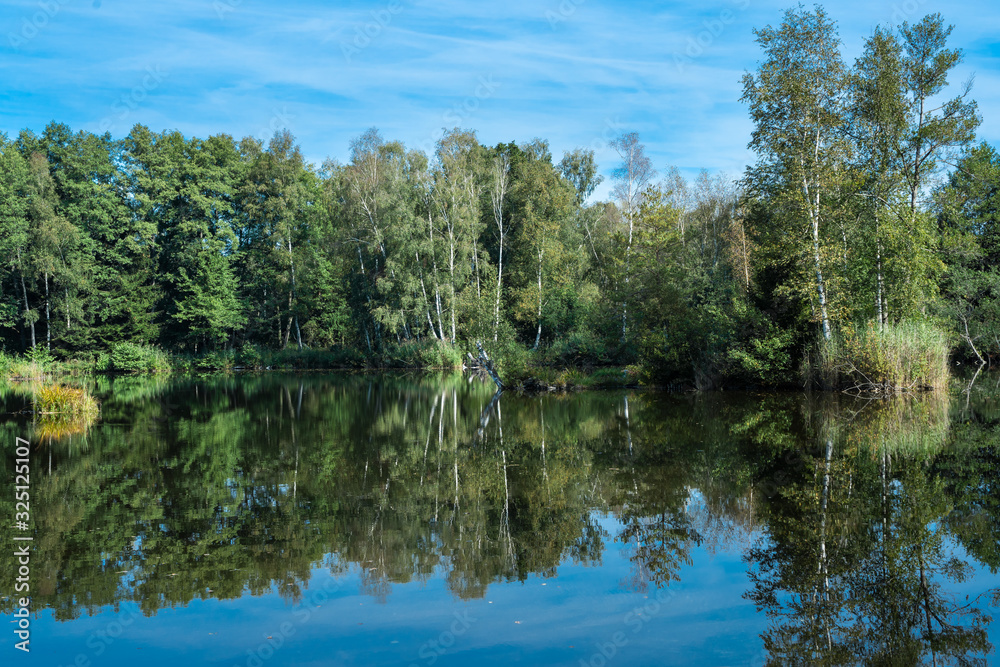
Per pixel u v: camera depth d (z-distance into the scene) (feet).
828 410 58.65
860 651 16.42
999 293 91.61
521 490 33.42
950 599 19.30
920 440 43.04
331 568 22.80
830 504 28.81
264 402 79.10
